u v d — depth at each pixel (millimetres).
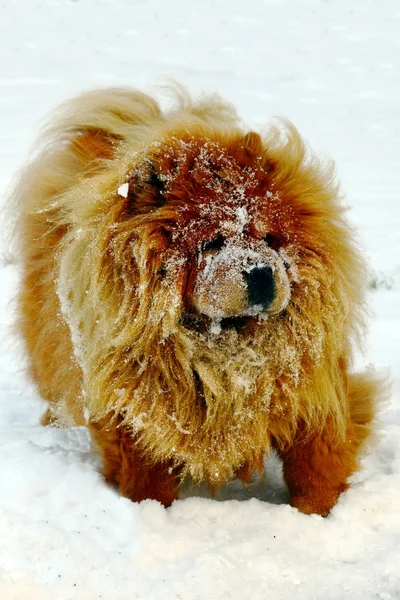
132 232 4051
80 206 4285
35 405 6207
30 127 19359
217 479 4484
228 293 3922
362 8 35469
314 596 3617
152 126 4668
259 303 3924
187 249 4070
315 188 4348
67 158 5363
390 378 6293
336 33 31844
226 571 3711
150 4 34812
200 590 3555
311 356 4230
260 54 28688
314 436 4414
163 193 4109
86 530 3977
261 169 4215
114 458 4465
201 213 4059
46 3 34281
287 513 4312
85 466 4723
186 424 4270
